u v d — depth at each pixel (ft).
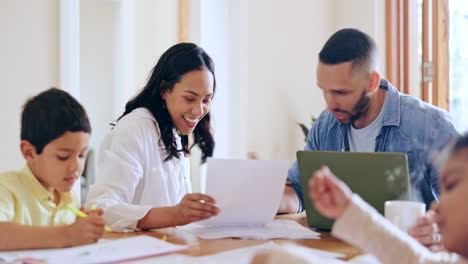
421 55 11.29
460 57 10.96
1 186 4.00
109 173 5.30
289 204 5.90
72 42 8.08
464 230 2.23
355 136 6.35
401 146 6.05
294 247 2.14
